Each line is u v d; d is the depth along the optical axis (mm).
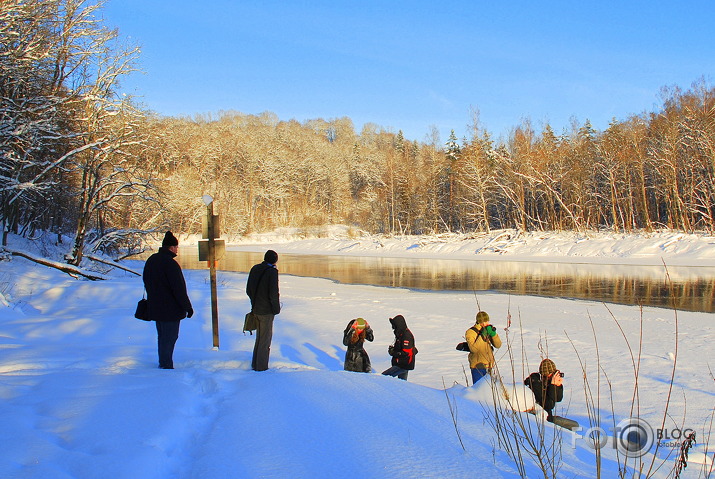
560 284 26547
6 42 19000
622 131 57969
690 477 3773
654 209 59625
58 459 3070
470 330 7145
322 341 11609
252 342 10781
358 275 34750
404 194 79750
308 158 119062
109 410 4117
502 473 3160
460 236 59281
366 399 4719
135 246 32000
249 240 93688
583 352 10508
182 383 5176
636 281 26625
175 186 76500
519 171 60125
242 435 3752
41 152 23125
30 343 8453
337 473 3090
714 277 27375
